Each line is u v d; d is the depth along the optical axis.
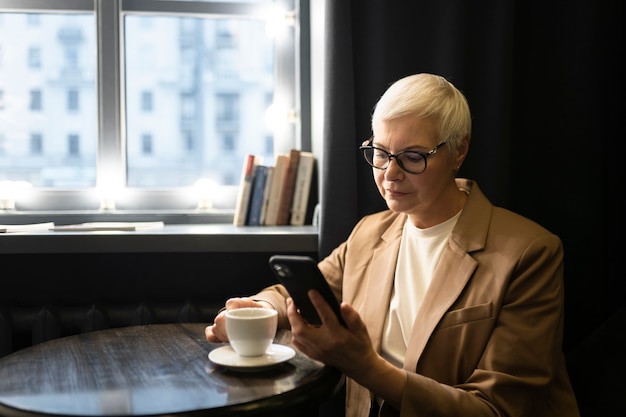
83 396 0.96
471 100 1.81
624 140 1.89
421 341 1.26
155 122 2.13
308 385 1.02
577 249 1.84
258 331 1.09
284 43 2.14
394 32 1.79
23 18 2.04
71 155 2.09
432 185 1.27
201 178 2.15
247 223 1.99
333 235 1.74
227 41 2.15
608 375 1.44
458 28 1.77
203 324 1.42
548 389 1.26
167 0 2.09
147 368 1.10
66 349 1.22
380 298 1.40
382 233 1.50
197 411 0.91
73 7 2.04
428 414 1.10
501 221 1.32
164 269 1.99
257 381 1.03
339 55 1.73
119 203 2.10
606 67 1.82
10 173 2.07
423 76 1.31
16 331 1.80
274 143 2.16
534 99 1.89
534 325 1.20
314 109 2.03
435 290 1.28
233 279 2.02
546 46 1.86
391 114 1.26
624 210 1.91
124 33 2.09
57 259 1.96
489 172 1.81
